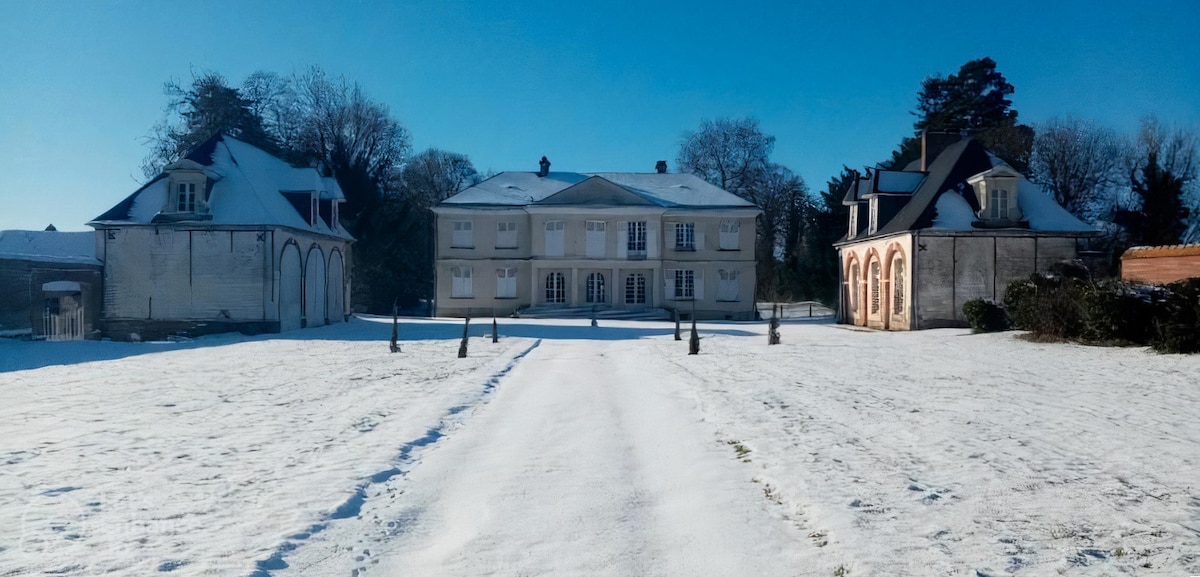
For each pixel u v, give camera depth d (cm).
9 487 706
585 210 5000
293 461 814
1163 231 4988
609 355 2155
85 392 1356
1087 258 3281
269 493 691
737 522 621
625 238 5019
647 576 516
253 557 534
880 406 1161
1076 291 2336
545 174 5650
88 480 733
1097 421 1030
